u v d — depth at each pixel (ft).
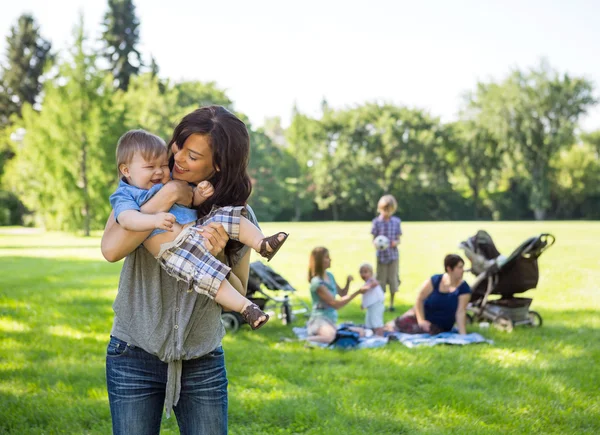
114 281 46.60
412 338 26.68
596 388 19.63
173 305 8.40
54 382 19.83
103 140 109.50
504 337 27.22
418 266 56.49
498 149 227.40
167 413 8.40
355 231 121.80
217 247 8.39
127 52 207.21
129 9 207.31
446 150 231.50
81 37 108.27
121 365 8.53
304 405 17.54
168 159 8.87
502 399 18.47
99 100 109.50
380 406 17.70
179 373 8.48
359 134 233.35
